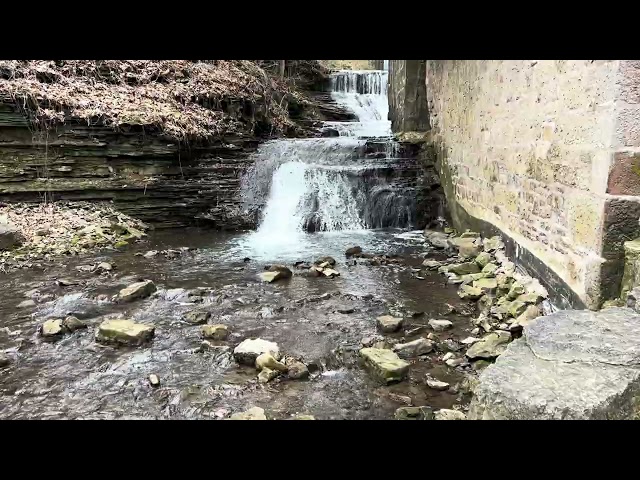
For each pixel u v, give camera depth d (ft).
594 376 6.27
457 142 22.74
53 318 12.52
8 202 20.94
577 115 10.94
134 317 12.73
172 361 10.19
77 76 24.32
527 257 14.10
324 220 24.58
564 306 11.43
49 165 21.90
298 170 25.46
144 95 25.66
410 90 29.37
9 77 21.66
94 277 16.29
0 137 20.90
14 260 17.76
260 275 16.52
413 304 13.83
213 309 13.39
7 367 9.86
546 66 12.71
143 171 24.13
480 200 19.35
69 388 9.02
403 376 9.50
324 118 41.06
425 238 22.56
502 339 10.77
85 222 21.47
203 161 25.95
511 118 15.61
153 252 19.61
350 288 15.34
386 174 25.82
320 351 10.67
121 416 8.07
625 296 9.52
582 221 10.61
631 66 9.14
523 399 6.04
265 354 9.84
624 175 9.45
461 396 8.78
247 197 25.53
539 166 13.24
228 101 29.17
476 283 14.92
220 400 8.63
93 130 22.86
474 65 19.75
